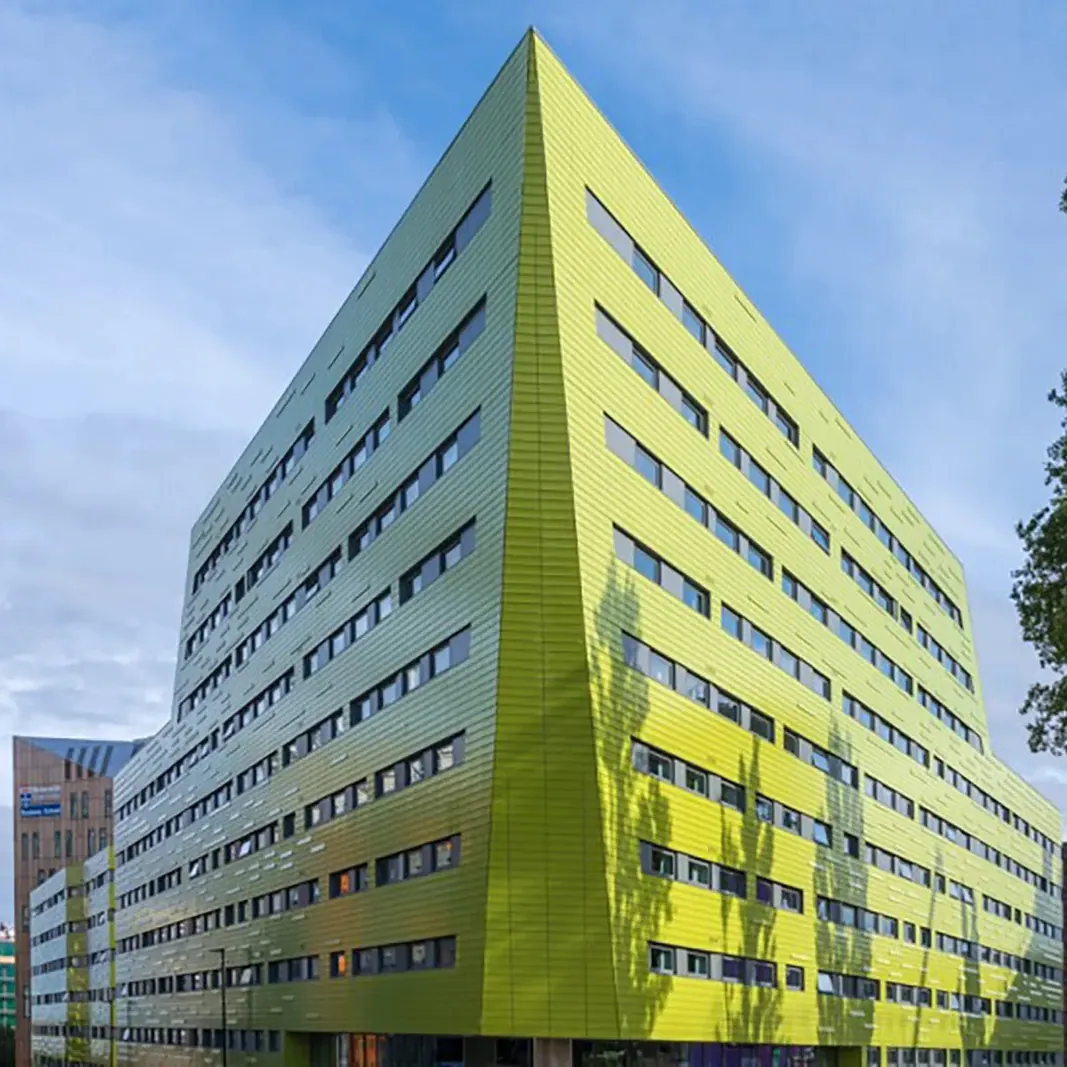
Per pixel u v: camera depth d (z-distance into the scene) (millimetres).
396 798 48625
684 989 44562
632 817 42531
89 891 128500
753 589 55062
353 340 57656
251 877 68750
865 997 65062
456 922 42250
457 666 44031
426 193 50281
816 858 59531
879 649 73438
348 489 56781
